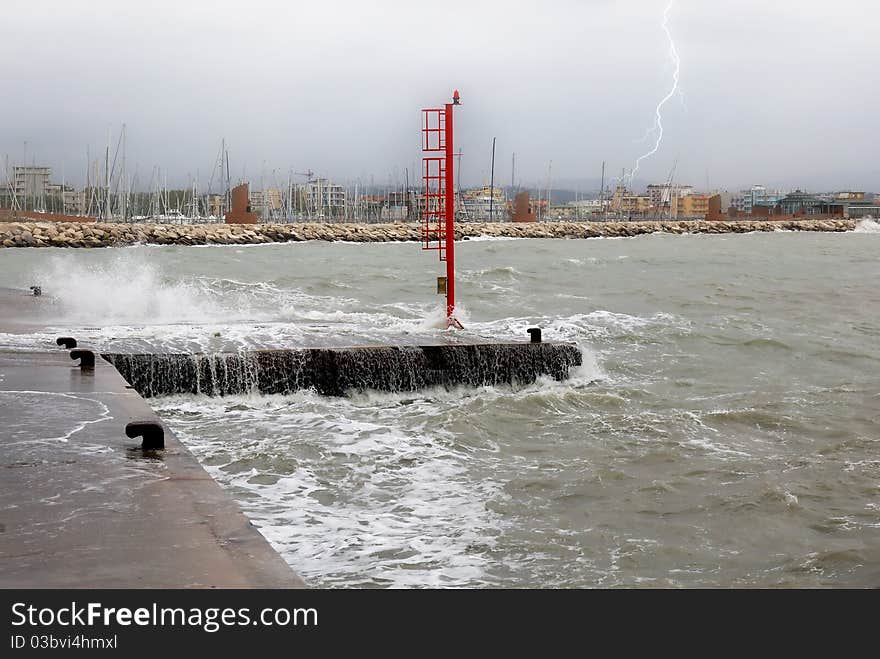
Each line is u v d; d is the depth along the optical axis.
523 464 9.62
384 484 8.67
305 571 6.43
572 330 18.89
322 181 139.00
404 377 13.33
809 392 13.88
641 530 7.68
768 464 9.76
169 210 121.19
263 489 8.34
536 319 20.27
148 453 6.30
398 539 7.20
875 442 10.78
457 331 15.87
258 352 12.64
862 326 21.58
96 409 7.84
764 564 7.03
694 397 13.49
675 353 17.25
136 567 4.24
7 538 4.59
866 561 7.07
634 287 30.38
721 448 10.44
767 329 20.42
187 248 69.00
